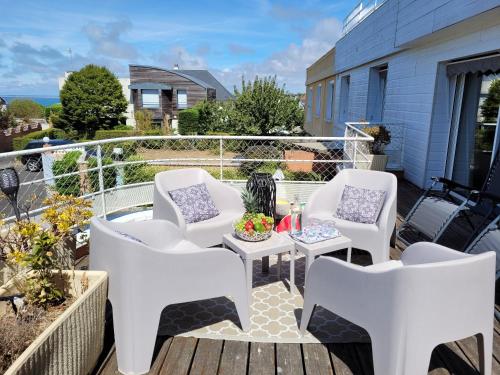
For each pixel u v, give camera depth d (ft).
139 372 6.49
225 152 33.30
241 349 7.14
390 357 5.77
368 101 30.30
